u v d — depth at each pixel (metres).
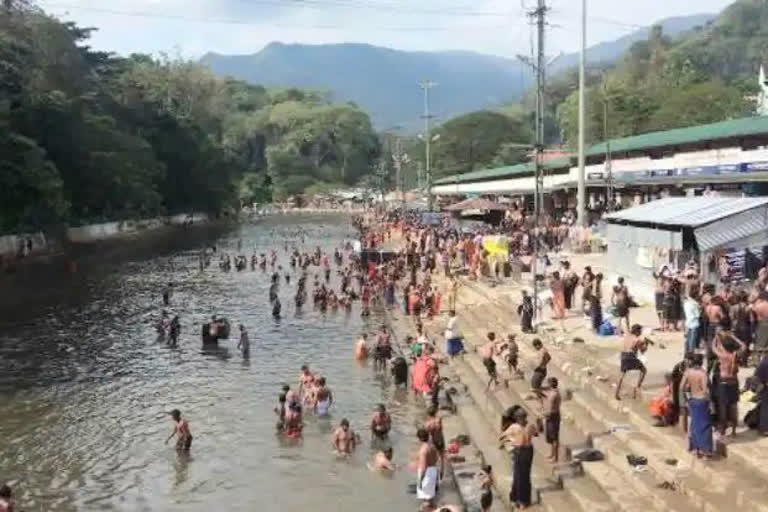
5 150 62.28
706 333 20.34
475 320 36.38
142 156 101.06
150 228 109.69
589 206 62.44
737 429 15.88
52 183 64.19
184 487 20.17
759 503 12.63
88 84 97.50
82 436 24.19
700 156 45.84
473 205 66.81
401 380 29.09
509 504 16.62
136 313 46.16
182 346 36.84
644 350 19.33
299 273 64.44
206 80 165.25
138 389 29.42
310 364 32.84
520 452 15.99
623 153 56.97
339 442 22.28
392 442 23.09
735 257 25.20
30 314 45.75
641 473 15.26
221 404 27.36
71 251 76.19
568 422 19.62
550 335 27.98
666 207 31.25
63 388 29.66
